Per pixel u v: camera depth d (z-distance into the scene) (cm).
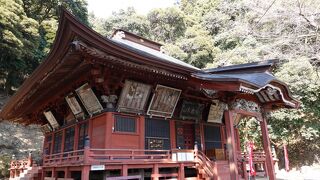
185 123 1681
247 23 3516
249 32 3497
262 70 1484
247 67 1523
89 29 1016
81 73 1310
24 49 3194
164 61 1288
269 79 1302
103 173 1199
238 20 3838
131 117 1410
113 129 1311
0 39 2967
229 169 1342
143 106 1457
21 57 3419
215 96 1378
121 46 1127
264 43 3303
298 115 2617
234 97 1351
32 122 2417
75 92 1489
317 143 3023
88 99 1416
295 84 2620
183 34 5069
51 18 4569
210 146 1773
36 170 1695
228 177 1372
